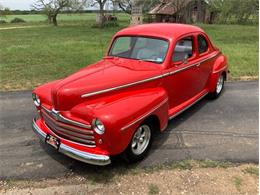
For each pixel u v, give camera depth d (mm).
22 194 3758
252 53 13469
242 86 8250
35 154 4664
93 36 25375
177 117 6055
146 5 45938
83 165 4348
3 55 13930
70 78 4277
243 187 3883
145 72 4648
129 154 4125
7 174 4148
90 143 3877
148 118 4277
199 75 5996
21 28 42094
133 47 5238
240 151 4734
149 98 4316
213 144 4953
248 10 44062
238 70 9984
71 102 3912
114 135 3682
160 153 4648
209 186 3898
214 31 28141
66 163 4406
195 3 44688
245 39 20438
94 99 4059
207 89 6664
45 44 18734
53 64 11523
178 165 4336
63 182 3980
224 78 7418
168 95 5070
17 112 6402
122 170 4219
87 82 4129
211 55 6465
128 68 4773
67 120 3934
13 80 9016
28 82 8812
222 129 5527
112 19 47719
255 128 5578
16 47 17234
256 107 6648
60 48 16312
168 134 5297
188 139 5117
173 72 5008
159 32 5176
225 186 3898
